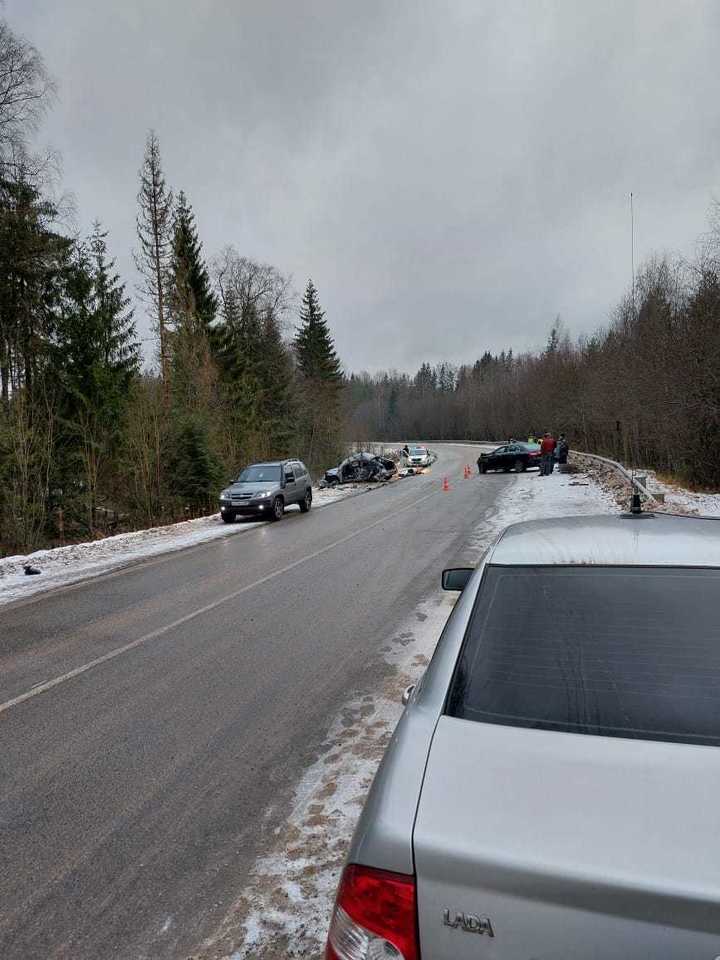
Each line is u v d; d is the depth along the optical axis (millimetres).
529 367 83812
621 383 28844
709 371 18797
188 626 7484
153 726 4781
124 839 3387
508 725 1874
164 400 26547
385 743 4340
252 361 47156
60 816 3629
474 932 1386
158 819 3562
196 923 2738
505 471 34688
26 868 3174
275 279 50719
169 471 24891
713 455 19359
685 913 1264
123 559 12625
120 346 27219
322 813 3527
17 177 23562
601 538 2725
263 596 8867
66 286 26062
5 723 4918
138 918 2787
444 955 1404
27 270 24000
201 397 31578
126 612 8281
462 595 2594
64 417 23625
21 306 24312
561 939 1325
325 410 54438
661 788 1571
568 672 2049
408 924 1437
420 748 1819
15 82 22375
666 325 22203
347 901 1523
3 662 6391
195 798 3764
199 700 5246
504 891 1374
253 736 4555
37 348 24609
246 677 5730
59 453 21297
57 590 9844
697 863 1343
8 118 22578
